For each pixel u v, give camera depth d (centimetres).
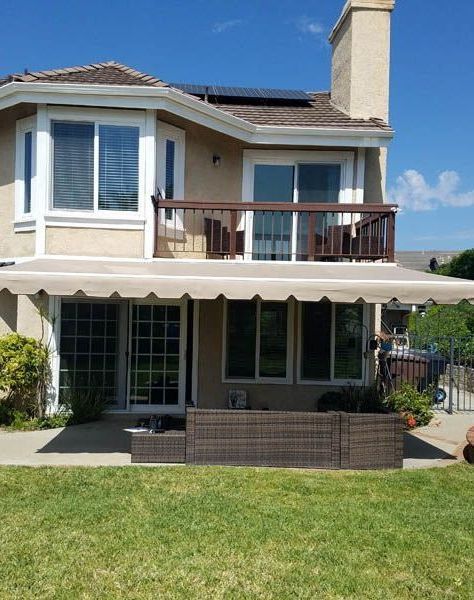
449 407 2564
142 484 1366
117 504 1221
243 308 2323
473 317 4125
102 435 1912
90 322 2269
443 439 1988
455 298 1527
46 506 1202
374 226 2128
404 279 1598
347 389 2219
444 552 1023
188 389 2311
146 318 2306
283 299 1525
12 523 1107
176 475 1449
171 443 1584
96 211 2106
